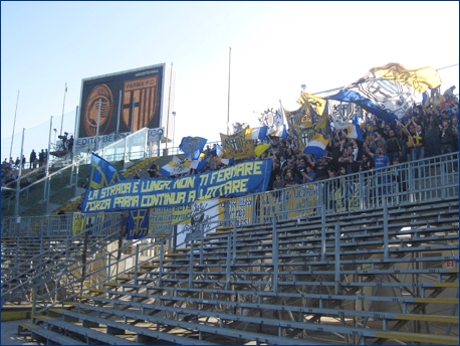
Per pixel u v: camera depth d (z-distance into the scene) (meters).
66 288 18.08
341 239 11.66
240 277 12.80
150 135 36.88
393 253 10.12
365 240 11.92
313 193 14.73
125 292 14.34
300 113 20.95
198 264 13.98
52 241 22.27
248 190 15.61
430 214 10.89
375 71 18.33
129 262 19.06
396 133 18.19
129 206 18.25
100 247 17.89
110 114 41.38
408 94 17.77
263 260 13.65
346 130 19.59
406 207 12.15
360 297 8.84
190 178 17.23
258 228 14.77
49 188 29.38
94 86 42.50
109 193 18.94
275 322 9.20
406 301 8.14
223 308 12.89
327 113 19.84
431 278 11.30
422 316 7.55
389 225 11.15
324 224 11.16
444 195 12.11
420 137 17.45
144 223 18.61
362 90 18.41
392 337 7.43
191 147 24.02
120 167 32.19
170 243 17.56
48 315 14.82
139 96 40.75
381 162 17.23
